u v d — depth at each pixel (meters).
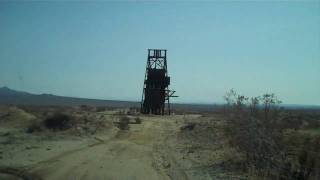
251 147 20.69
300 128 34.59
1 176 19.72
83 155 26.47
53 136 35.59
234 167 20.92
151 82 82.81
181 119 63.19
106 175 20.02
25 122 42.91
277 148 19.77
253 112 21.69
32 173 20.42
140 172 20.89
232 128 24.50
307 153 17.88
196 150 28.84
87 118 44.78
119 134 40.84
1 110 49.00
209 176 19.48
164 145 33.25
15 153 26.31
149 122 56.91
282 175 17.55
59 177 19.55
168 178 19.44
